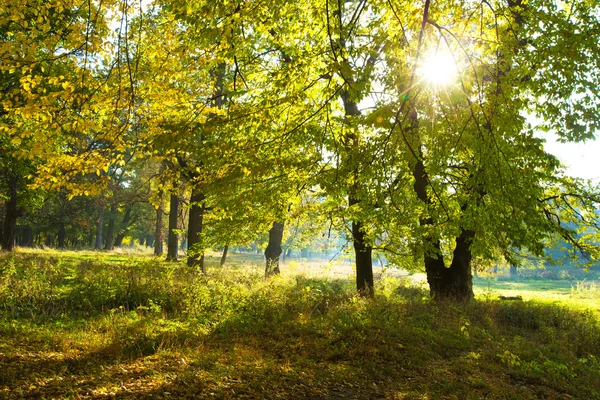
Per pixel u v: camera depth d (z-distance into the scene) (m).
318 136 8.99
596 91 7.14
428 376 7.90
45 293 11.66
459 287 15.90
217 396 6.02
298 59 8.55
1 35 11.12
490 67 7.72
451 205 9.66
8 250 27.52
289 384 6.86
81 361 7.08
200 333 9.47
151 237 82.38
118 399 5.63
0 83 12.35
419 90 7.13
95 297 11.82
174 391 6.04
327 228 16.94
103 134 7.99
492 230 7.44
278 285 15.35
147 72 8.68
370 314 11.52
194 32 7.96
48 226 49.12
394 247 16.02
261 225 15.93
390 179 8.78
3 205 39.62
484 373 8.39
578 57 6.64
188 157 12.02
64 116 7.57
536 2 8.62
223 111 8.87
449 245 16.34
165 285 13.45
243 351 8.24
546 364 9.06
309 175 9.84
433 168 8.48
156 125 9.45
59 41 7.61
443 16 8.98
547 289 34.38
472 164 8.22
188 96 9.36
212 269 22.59
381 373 7.87
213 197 15.84
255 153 8.94
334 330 10.09
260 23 7.93
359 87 7.06
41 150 7.40
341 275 26.86
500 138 7.24
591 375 8.91
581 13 8.22
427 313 12.58
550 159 7.64
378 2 8.26
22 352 7.21
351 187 9.71
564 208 15.30
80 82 7.29
